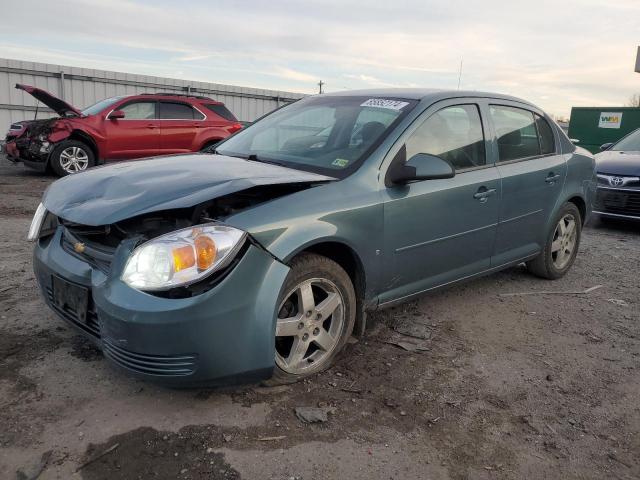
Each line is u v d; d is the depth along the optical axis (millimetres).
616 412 2961
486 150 4105
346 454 2482
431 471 2414
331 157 3428
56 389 2838
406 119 3549
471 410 2900
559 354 3625
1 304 3857
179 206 2516
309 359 3082
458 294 4652
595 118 17141
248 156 3719
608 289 5027
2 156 14797
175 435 2527
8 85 17812
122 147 11133
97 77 19672
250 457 2412
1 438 2438
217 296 2473
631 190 7395
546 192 4637
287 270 2701
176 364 2467
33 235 3174
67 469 2277
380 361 3361
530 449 2605
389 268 3377
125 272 2496
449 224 3709
